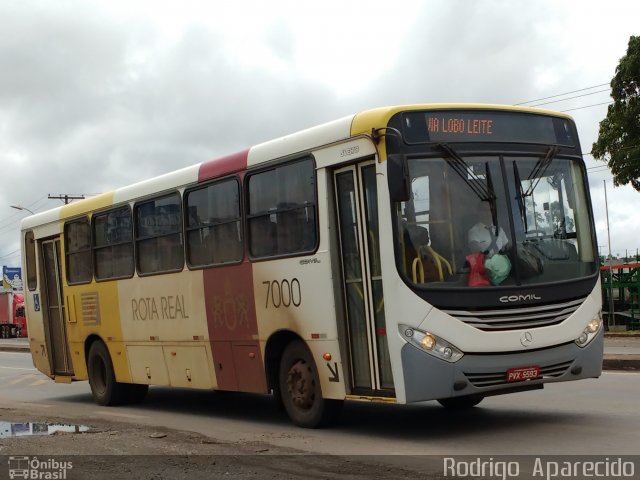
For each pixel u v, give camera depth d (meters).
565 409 10.45
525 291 8.60
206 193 11.36
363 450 8.32
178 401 14.16
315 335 9.46
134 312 12.98
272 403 13.15
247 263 10.50
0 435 10.40
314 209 9.45
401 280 8.35
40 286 15.72
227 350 10.98
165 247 12.21
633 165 28.66
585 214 9.34
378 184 8.59
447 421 9.98
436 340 8.29
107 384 13.88
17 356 33.56
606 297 31.09
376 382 8.85
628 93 29.23
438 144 8.62
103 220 13.82
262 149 10.32
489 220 8.67
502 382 8.48
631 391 11.88
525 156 9.03
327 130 9.29
